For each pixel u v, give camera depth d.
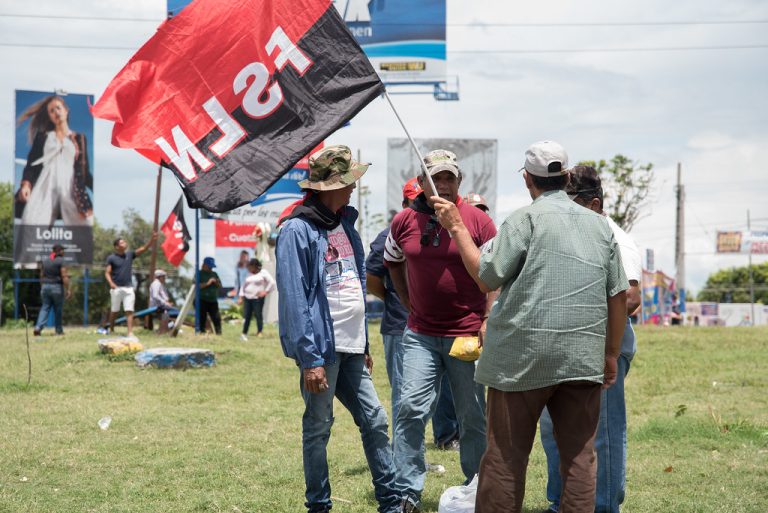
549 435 5.20
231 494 5.75
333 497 5.77
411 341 5.38
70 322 54.41
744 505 5.41
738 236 67.19
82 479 6.09
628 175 41.09
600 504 4.88
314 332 4.77
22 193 24.95
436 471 6.44
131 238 58.62
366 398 5.10
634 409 9.18
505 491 4.03
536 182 4.20
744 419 8.17
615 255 4.13
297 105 5.35
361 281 5.14
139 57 5.45
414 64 32.28
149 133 5.44
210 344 15.73
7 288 59.28
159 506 5.43
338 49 5.37
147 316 19.78
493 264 4.01
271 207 25.33
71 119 25.33
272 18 5.44
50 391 10.16
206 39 5.46
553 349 3.94
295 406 9.42
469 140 31.92
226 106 5.41
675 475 6.23
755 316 65.94
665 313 44.69
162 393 10.20
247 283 17.72
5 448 6.99
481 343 5.16
